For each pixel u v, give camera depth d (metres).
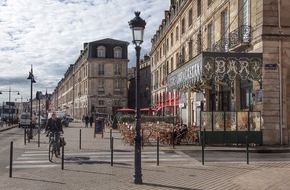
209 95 32.00
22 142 24.22
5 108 77.25
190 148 19.38
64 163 14.24
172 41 49.31
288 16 21.22
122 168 12.88
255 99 21.84
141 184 10.02
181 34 43.22
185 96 40.06
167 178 10.86
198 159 15.46
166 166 13.23
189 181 10.40
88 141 24.66
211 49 29.42
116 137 28.88
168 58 51.72
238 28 23.59
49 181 10.53
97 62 78.19
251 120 21.00
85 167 13.14
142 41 10.88
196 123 34.84
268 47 20.95
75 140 25.55
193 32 37.16
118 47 78.94
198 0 35.75
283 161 14.71
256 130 20.97
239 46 23.02
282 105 21.09
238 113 20.98
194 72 21.86
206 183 10.09
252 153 17.94
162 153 17.62
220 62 20.28
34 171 12.33
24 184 10.11
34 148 20.23
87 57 78.81
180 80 25.98
